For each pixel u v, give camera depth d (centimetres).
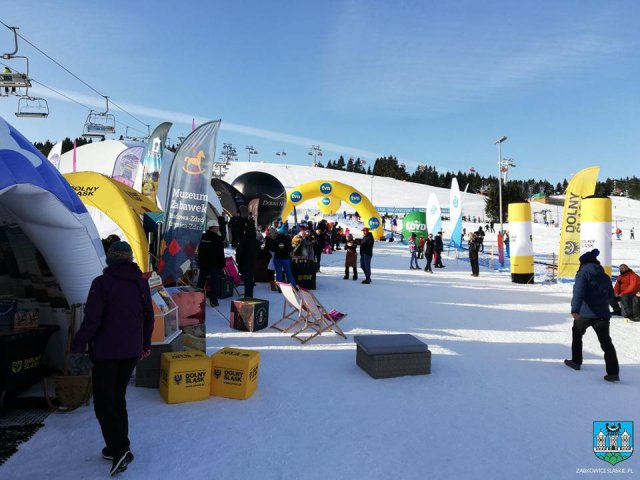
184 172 775
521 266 1403
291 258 1128
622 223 6044
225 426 362
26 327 417
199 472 294
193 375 412
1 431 342
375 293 1104
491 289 1264
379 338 529
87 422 361
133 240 894
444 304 980
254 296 986
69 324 427
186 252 781
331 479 291
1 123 419
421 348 504
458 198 2281
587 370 540
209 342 607
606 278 514
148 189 942
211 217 1825
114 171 1591
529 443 350
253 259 870
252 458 314
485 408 416
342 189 3172
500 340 679
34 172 403
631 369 547
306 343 621
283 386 456
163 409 391
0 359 370
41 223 412
